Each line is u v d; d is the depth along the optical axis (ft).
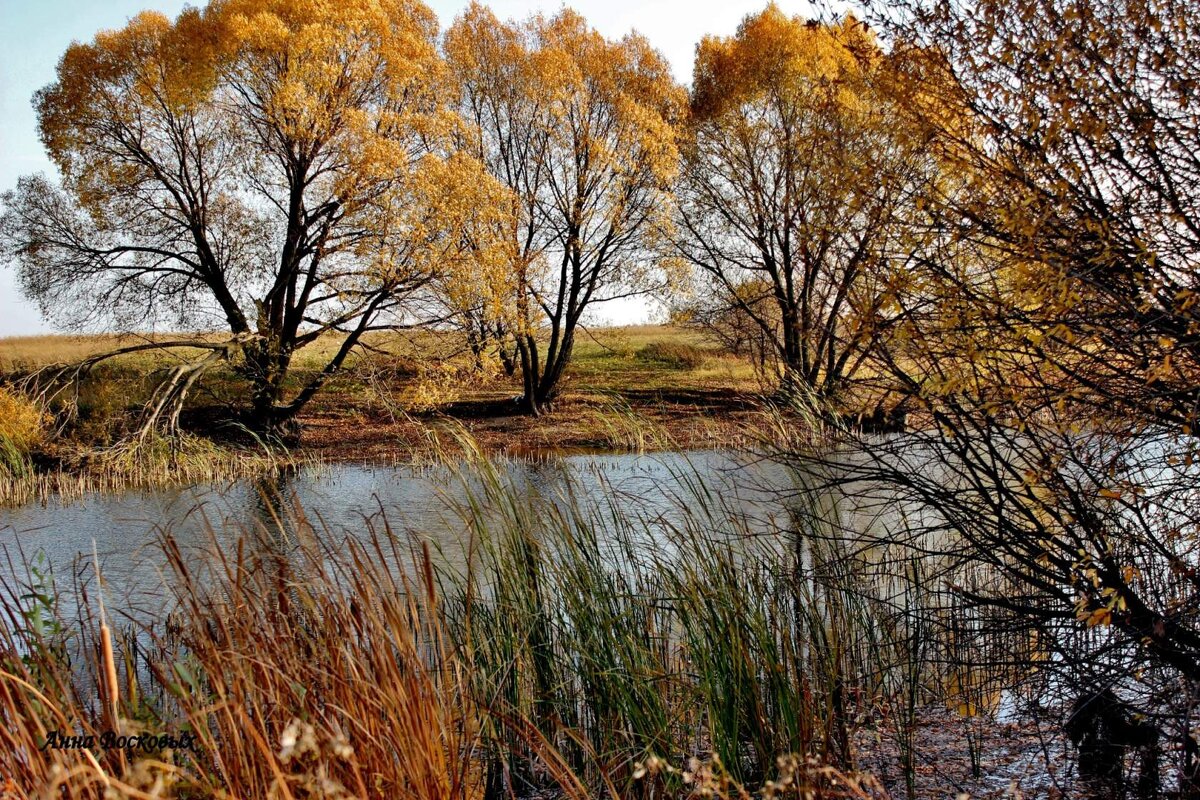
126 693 11.80
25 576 30.81
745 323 48.11
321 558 13.79
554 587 18.65
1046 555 15.49
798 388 20.65
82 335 78.95
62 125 71.56
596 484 29.86
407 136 78.79
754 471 35.06
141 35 71.87
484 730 15.55
